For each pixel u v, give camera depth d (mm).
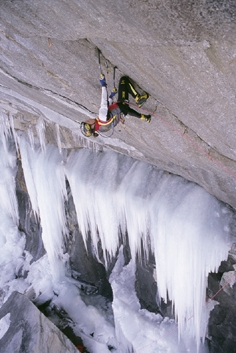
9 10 2596
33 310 8344
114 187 7293
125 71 3174
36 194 10555
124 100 3404
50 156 9477
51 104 5668
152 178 6668
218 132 3355
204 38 2135
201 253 5477
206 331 6711
